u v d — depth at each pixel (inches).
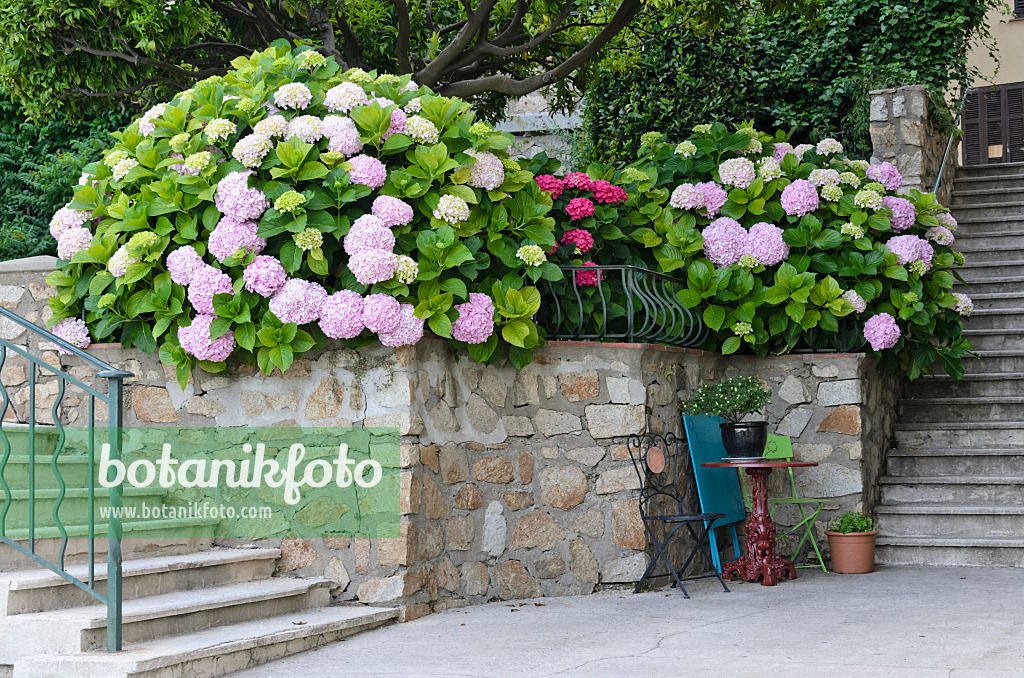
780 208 242.5
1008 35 459.2
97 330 192.4
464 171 189.2
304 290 175.5
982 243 339.6
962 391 280.4
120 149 196.2
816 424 239.5
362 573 177.9
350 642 157.6
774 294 233.3
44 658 127.7
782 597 191.2
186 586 163.0
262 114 187.0
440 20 333.4
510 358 192.9
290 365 179.5
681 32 368.2
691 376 227.1
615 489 199.8
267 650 144.2
